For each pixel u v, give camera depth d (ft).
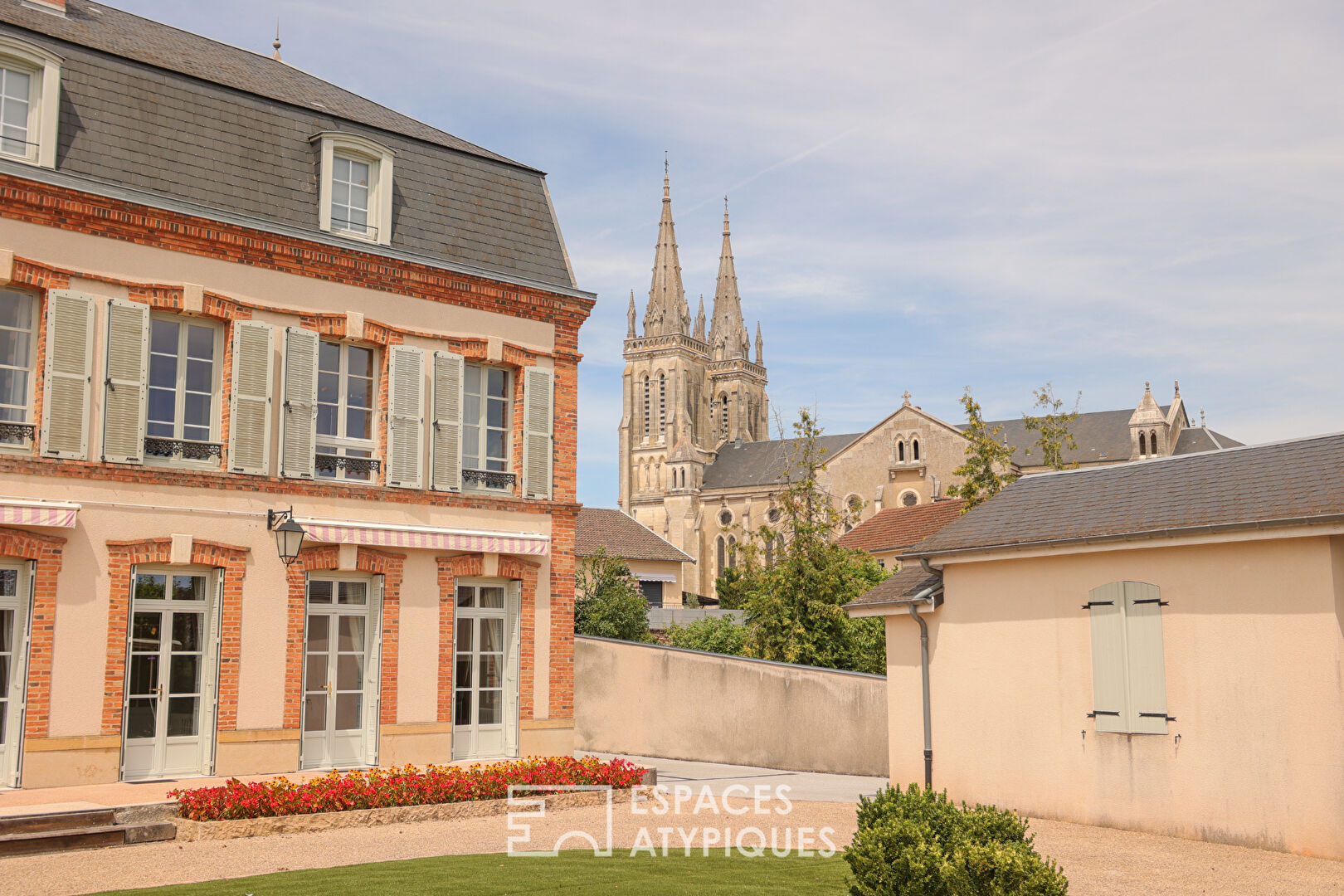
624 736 88.38
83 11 65.98
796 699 77.41
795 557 103.60
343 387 62.44
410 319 64.03
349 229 63.16
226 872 37.04
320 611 59.93
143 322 54.75
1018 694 54.24
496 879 35.60
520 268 69.15
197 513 55.62
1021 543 53.47
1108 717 50.26
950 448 276.00
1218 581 47.01
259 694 56.70
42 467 51.47
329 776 49.42
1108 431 272.72
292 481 58.75
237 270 58.13
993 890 28.30
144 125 56.39
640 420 392.06
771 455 349.41
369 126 65.41
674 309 390.01
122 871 36.96
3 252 50.98
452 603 63.67
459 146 72.18
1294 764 43.91
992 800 55.06
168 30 71.41
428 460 63.93
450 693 63.05
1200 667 47.29
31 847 39.93
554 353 69.82
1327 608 43.45
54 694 50.93
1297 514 44.04
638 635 149.38
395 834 44.96
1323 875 39.45
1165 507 50.39
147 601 54.44
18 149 52.65
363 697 60.75
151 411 55.88
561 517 68.85
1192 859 42.32
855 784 67.77
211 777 54.65
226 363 57.67
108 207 53.98
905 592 60.08
